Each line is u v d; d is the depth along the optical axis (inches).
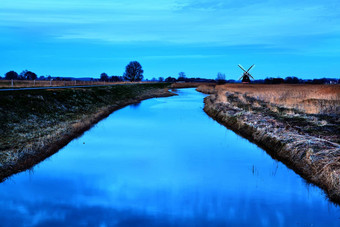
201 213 364.8
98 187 448.1
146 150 663.8
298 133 616.1
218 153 638.5
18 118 798.5
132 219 352.5
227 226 337.7
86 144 714.8
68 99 1258.0
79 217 356.5
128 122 1044.5
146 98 2213.3
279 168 526.3
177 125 981.8
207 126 964.0
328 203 384.5
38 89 1240.2
